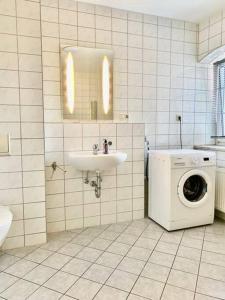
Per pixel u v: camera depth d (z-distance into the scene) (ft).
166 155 7.72
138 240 7.25
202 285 5.12
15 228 6.72
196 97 10.22
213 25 9.21
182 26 9.68
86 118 8.49
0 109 6.32
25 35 6.40
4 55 6.26
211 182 8.16
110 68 8.63
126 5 8.39
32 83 6.57
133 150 8.71
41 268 5.78
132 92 9.13
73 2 8.07
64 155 7.84
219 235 7.56
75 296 4.82
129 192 8.80
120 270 5.69
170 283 5.20
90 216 8.35
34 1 6.41
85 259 6.18
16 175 6.60
